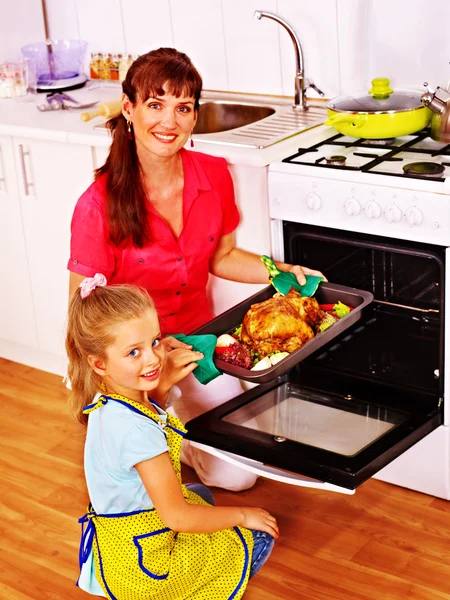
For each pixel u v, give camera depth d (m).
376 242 2.33
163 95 2.15
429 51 2.70
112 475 1.82
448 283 2.22
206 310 2.62
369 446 2.13
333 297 2.37
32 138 2.92
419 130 2.51
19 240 3.15
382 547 2.32
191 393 2.51
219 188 2.45
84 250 2.31
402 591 2.16
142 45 3.36
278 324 2.16
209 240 2.45
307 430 2.24
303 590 2.19
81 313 1.83
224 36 3.13
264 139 2.59
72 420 3.00
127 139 2.28
